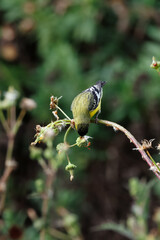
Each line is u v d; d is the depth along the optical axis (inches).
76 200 419.5
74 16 423.5
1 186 247.4
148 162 155.9
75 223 263.9
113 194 435.8
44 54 436.5
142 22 422.9
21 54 469.1
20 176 442.6
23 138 442.6
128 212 427.2
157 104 413.1
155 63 171.5
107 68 426.6
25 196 421.7
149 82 405.1
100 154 430.3
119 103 413.7
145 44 423.8
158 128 424.2
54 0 436.8
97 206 434.9
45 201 254.1
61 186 409.7
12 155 444.5
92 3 418.6
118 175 441.1
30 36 461.1
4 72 435.2
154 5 431.8
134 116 412.5
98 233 422.0
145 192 235.9
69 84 418.0
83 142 176.1
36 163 444.5
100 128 431.5
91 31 414.3
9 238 262.7
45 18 434.6
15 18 454.3
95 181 439.2
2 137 433.1
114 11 430.0
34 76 448.1
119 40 438.0
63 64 419.5
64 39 439.2
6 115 432.8
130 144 439.5
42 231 256.5
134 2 429.4
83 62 447.2
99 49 444.1
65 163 405.7
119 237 414.9
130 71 416.2
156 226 359.9
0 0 441.4
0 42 458.3
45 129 172.2
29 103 244.8
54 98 179.0
